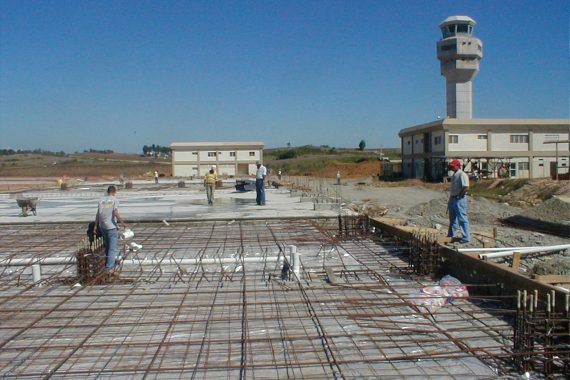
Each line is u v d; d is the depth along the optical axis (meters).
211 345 5.12
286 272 7.93
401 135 49.59
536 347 4.83
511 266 8.05
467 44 49.81
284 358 4.80
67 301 6.64
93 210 16.97
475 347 5.01
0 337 5.43
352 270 8.16
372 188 35.25
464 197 9.25
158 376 4.49
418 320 5.82
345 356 4.84
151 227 12.65
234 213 15.03
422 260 7.98
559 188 23.73
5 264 8.35
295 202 19.17
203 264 8.40
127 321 5.83
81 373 4.55
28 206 14.94
